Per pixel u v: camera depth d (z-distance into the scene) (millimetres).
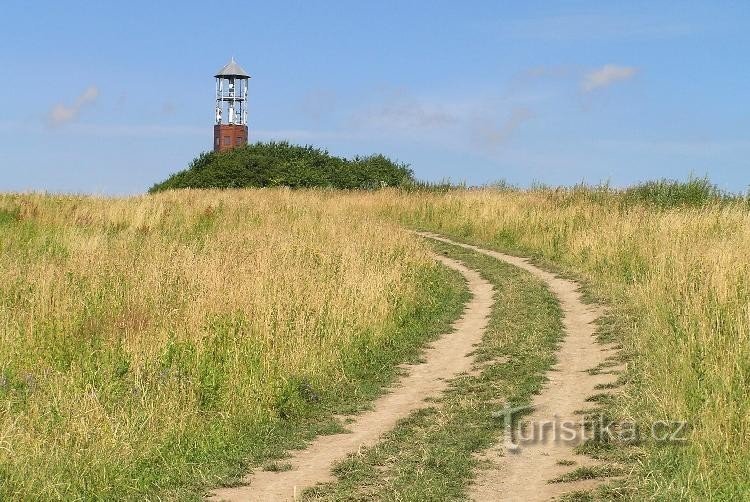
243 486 8797
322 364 13023
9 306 14336
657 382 10383
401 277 19344
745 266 14164
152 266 16625
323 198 41062
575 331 15828
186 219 28047
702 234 20672
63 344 12508
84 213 26688
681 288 14016
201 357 12148
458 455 9297
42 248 21188
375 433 10570
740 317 10656
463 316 17984
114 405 10125
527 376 12617
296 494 8438
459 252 27781
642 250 20516
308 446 10133
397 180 61531
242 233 23719
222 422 10484
